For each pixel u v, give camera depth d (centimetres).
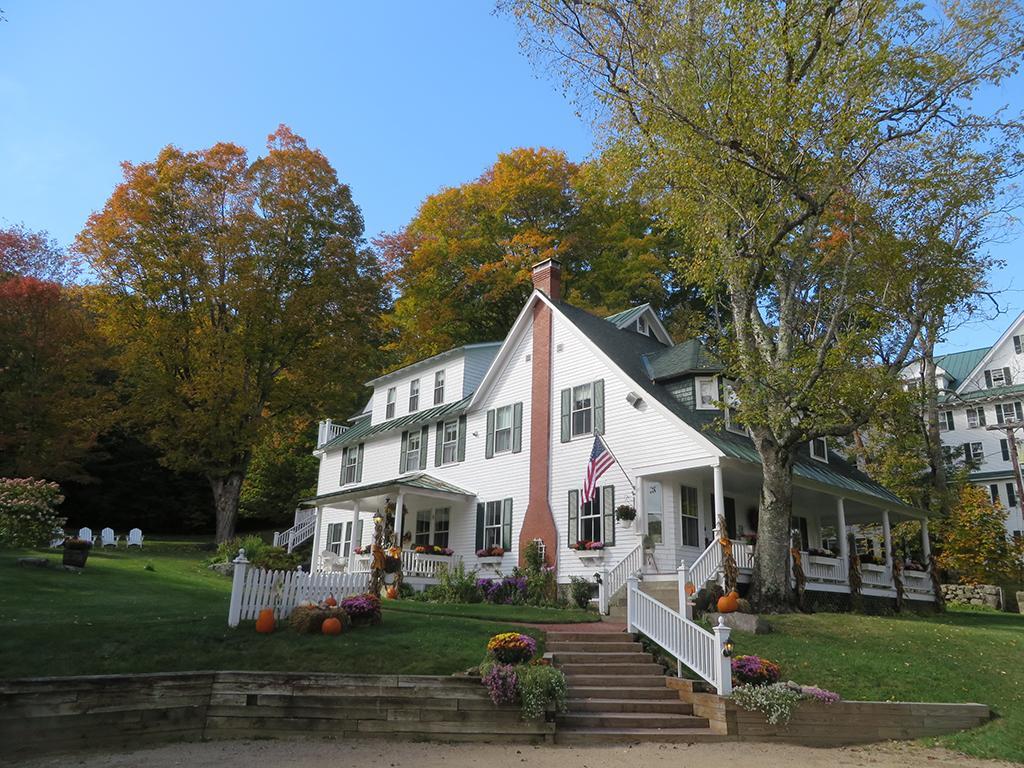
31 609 1246
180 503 4253
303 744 917
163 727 926
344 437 3406
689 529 2080
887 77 1456
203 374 3092
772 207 1670
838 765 905
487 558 2381
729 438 2061
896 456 3103
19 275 3397
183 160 3344
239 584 1254
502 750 928
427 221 4525
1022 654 1437
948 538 3027
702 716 1078
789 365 1670
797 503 2533
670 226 1909
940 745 1037
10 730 842
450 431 2767
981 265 1708
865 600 2152
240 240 3228
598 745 980
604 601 1805
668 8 1611
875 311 1777
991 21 1430
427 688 997
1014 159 1564
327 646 1157
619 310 3816
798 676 1200
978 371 4666
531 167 4300
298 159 3459
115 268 3175
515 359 2577
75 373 3012
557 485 2278
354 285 3519
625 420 2141
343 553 3167
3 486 2114
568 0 1596
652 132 1691
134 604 1380
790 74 1509
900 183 1653
